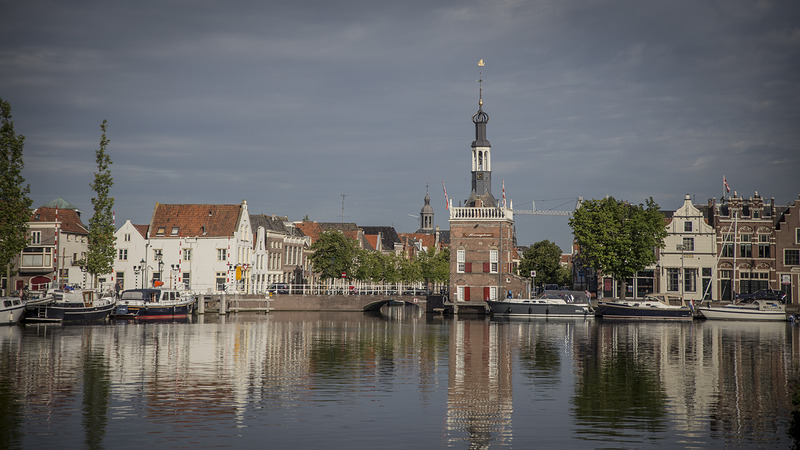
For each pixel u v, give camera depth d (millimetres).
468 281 100188
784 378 38531
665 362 44875
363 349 50625
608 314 90375
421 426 27609
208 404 30891
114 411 29453
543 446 25172
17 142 65250
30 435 25891
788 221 100562
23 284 93688
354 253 112500
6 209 64312
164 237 101312
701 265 102062
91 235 80250
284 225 123562
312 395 33062
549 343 56250
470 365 42906
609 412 30031
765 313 88375
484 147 108000
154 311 79750
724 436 26375
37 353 45719
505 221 99875
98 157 80750
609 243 91625
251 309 98500
